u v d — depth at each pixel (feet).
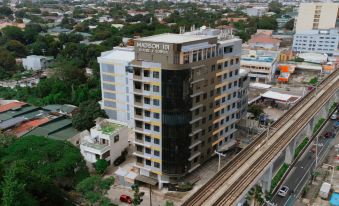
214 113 324.19
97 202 266.16
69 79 590.96
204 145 320.91
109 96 433.48
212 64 303.89
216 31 358.84
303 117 398.42
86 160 339.77
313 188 316.40
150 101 283.59
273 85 633.20
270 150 314.55
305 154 385.70
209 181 259.19
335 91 500.33
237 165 287.48
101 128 355.77
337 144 410.52
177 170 293.02
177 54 265.54
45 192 244.22
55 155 289.53
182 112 278.46
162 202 286.05
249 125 433.48
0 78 649.20
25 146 292.40
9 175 217.77
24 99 530.27
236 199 240.53
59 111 460.96
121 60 406.41
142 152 303.07
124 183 313.73
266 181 298.56
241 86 384.68
